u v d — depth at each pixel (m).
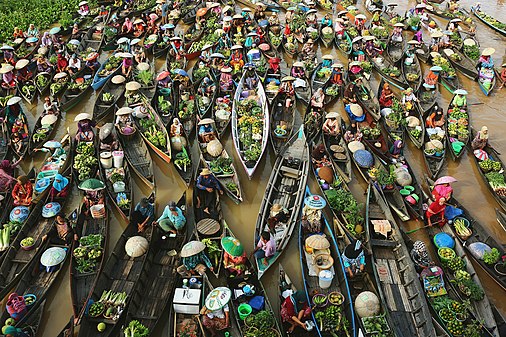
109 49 40.25
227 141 27.73
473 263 19.72
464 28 47.03
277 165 24.47
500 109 32.66
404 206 21.80
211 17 46.00
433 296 17.64
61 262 18.44
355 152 25.05
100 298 17.05
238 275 18.23
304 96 32.19
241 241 20.91
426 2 52.62
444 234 20.20
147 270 18.39
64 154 24.86
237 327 16.22
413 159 26.77
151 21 42.38
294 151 25.67
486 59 36.38
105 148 25.34
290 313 16.06
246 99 30.44
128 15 46.09
